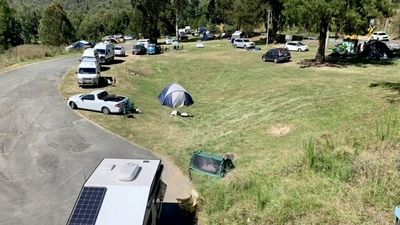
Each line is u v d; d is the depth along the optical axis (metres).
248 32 86.38
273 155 20.14
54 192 18.02
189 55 61.56
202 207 15.85
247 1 77.56
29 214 16.20
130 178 11.95
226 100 34.09
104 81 40.66
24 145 23.75
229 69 47.00
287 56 49.75
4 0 104.00
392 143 17.44
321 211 13.07
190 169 20.06
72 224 10.76
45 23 93.44
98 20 142.25
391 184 14.01
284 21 77.19
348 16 39.88
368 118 22.61
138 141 24.64
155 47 63.66
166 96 33.38
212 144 23.67
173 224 15.12
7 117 29.03
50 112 30.22
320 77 38.47
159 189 13.51
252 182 16.38
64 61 55.91
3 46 90.38
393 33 75.81
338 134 20.02
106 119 28.84
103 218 10.86
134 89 39.12
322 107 27.06
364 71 40.62
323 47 47.56
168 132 26.47
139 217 10.90
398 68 41.38
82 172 20.08
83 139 24.80
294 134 22.86
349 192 13.93
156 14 87.25
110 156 22.17
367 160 15.59
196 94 37.88
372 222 12.12
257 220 13.54
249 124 26.52
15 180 19.22
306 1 41.53
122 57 59.44
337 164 15.96
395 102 25.64
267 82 38.09
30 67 49.72
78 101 30.78
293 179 15.68
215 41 88.44
